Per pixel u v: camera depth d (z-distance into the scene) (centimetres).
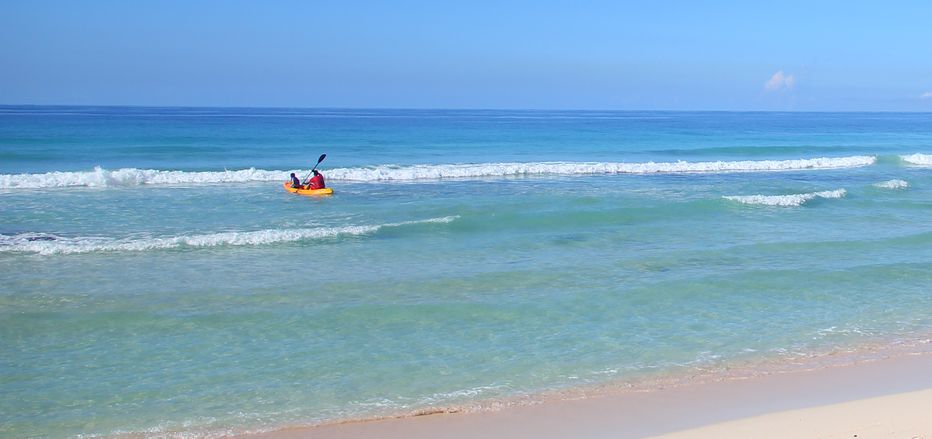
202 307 1157
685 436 698
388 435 714
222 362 930
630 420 748
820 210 2186
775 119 13850
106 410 784
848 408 773
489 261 1493
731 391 834
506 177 2942
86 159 3328
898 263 1511
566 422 743
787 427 718
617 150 4478
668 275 1396
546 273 1398
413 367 916
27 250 1512
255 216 1966
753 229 1872
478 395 824
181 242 1593
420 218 1944
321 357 950
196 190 2433
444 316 1129
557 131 6781
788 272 1420
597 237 1747
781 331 1076
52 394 827
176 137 4719
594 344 1009
